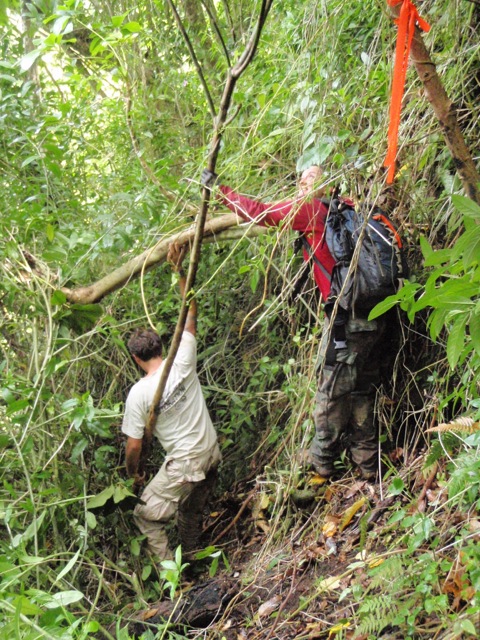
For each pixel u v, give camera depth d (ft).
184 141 17.02
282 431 14.21
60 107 14.08
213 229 12.45
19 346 13.07
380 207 11.98
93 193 16.46
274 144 12.84
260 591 11.30
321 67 11.94
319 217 11.46
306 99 11.02
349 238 11.30
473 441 8.75
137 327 14.85
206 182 10.32
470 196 7.97
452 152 7.92
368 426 12.17
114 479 13.52
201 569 13.33
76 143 15.89
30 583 11.28
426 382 12.25
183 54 18.10
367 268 11.05
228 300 15.80
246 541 13.44
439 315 7.64
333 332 11.46
